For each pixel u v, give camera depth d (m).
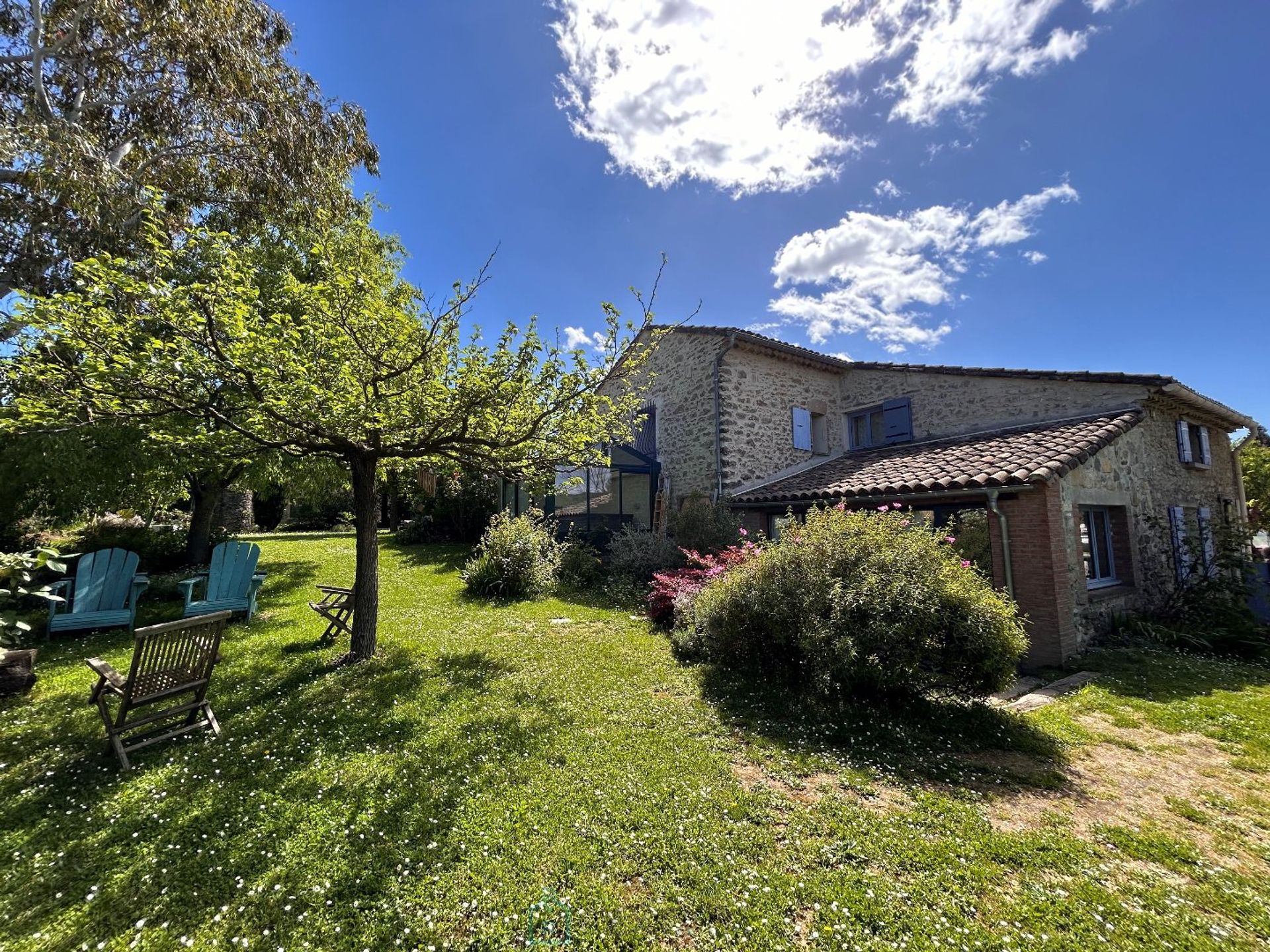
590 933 2.15
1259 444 13.74
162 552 11.17
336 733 4.01
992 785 3.44
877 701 4.61
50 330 4.10
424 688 4.96
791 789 3.37
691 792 3.22
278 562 12.41
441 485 16.88
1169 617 7.90
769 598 5.13
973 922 2.22
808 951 2.07
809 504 8.97
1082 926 2.19
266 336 4.88
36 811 3.03
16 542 9.71
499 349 5.01
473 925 2.20
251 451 5.47
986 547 7.48
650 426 13.44
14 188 7.22
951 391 10.48
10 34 8.07
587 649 6.44
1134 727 4.42
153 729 4.15
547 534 10.97
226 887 2.43
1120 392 8.12
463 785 3.28
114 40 8.09
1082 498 6.96
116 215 7.29
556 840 2.74
